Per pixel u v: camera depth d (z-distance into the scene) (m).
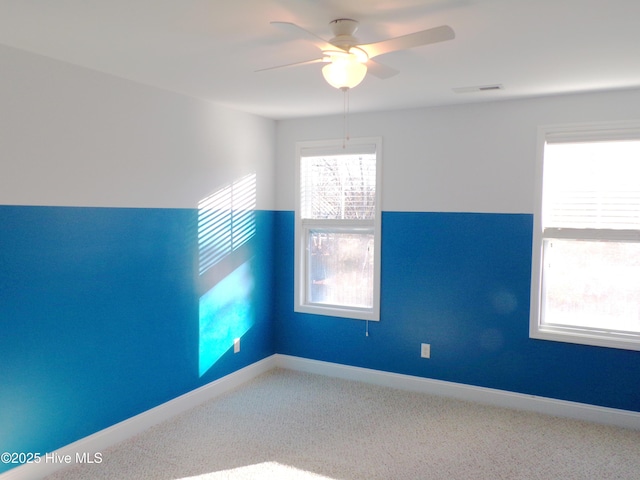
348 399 4.14
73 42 2.60
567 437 3.46
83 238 3.09
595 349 3.73
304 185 4.80
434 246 4.24
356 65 2.25
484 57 2.79
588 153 3.74
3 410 2.71
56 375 2.96
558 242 3.90
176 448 3.27
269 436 3.45
